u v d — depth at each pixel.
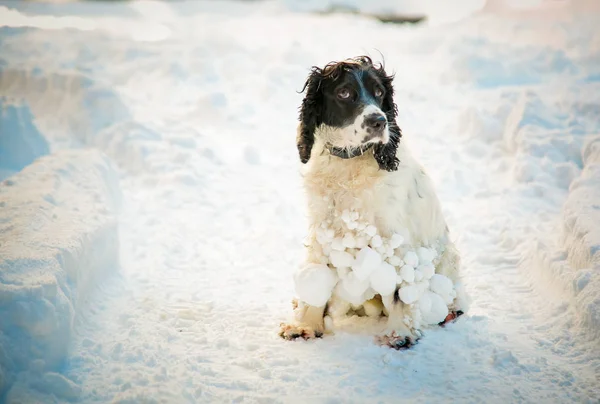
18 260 4.05
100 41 12.91
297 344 4.38
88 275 4.76
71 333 4.08
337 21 17.27
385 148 4.28
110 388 3.70
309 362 4.14
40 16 16.84
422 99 10.11
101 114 8.59
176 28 15.55
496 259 5.75
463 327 4.50
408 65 11.86
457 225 6.46
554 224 6.21
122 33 14.08
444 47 12.13
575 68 10.46
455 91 10.31
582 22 12.86
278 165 8.18
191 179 7.45
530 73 10.50
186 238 6.29
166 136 8.38
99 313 4.68
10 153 7.03
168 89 10.70
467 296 4.77
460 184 7.37
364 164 4.33
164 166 7.68
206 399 3.68
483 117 8.46
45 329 3.72
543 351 4.22
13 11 17.30
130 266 5.66
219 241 6.27
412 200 4.45
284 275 5.63
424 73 11.30
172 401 3.56
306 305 4.55
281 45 12.94
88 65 11.54
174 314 4.75
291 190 7.50
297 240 6.23
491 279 5.41
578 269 4.85
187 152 7.98
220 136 9.02
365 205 4.30
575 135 7.53
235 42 12.96
